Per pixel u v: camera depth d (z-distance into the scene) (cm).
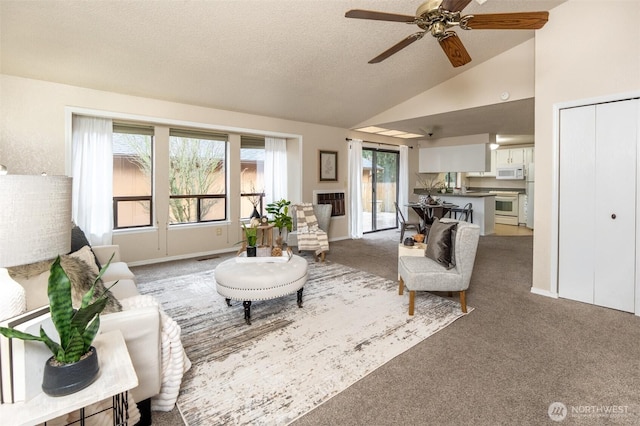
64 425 115
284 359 206
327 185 637
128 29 291
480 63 450
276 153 582
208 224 518
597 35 283
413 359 205
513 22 221
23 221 94
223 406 163
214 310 288
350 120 614
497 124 604
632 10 264
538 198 327
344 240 658
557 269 317
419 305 296
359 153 685
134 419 137
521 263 452
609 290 288
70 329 98
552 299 313
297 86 449
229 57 355
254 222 348
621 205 278
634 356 207
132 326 139
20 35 282
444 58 418
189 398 169
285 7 288
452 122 585
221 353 214
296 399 168
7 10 253
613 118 279
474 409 159
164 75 375
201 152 516
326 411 159
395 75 456
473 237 268
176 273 408
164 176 472
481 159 727
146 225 470
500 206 873
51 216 102
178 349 164
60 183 106
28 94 344
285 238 547
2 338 90
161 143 466
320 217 550
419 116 535
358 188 683
